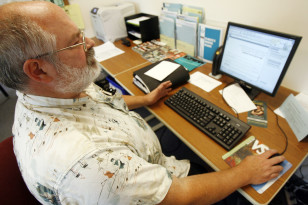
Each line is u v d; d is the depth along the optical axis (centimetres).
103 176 46
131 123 76
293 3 85
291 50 72
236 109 90
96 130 59
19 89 55
